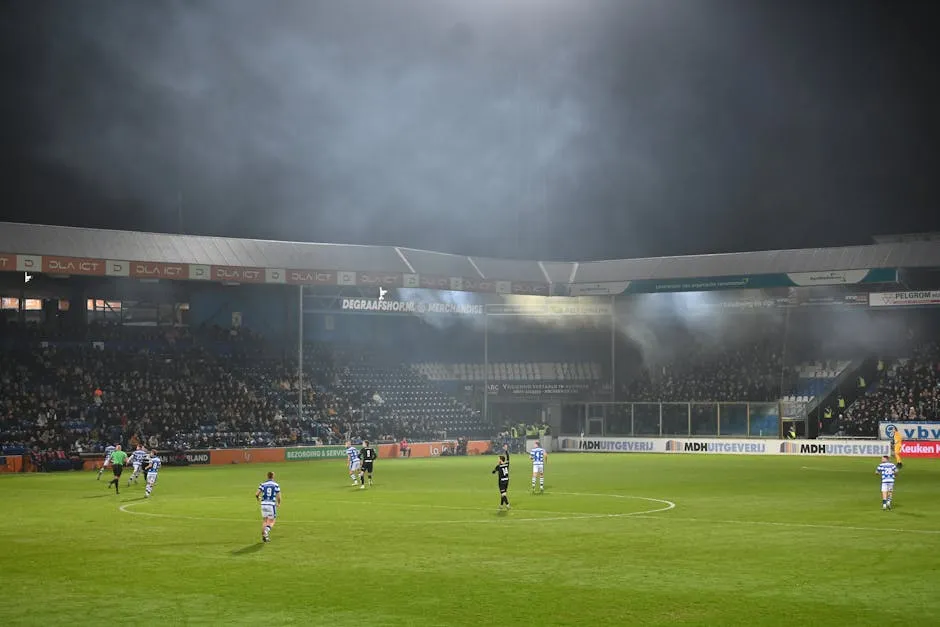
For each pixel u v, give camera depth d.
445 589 18.25
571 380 89.62
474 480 48.19
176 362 75.06
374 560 21.62
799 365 83.38
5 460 56.84
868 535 25.38
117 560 21.81
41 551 23.31
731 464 60.75
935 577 19.22
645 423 80.62
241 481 48.41
